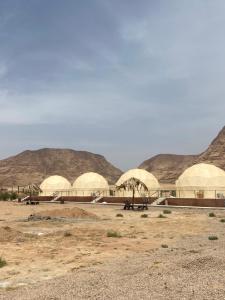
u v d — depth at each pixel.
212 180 63.97
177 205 49.94
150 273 10.77
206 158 127.00
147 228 26.17
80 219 32.16
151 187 71.56
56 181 87.50
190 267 11.17
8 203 63.00
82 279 10.92
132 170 74.06
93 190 77.88
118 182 72.88
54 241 20.58
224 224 28.00
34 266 14.68
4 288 11.71
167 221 30.55
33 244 19.70
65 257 16.27
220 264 11.27
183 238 21.42
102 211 42.59
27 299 9.41
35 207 51.25
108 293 9.13
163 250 17.12
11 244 19.67
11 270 14.09
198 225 27.62
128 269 12.02
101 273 11.64
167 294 8.81
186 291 8.94
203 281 9.61
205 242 19.16
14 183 187.62
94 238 21.52
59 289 9.99
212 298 8.41
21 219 32.94
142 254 16.36
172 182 149.62
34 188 63.66
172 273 10.59
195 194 63.50
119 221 30.98
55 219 31.48
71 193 79.88
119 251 17.44
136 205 50.25
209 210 42.31
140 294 8.89
